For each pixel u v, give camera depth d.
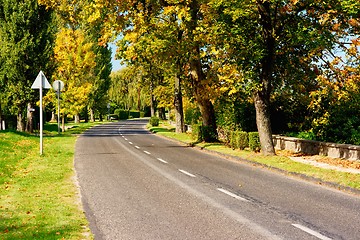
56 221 6.75
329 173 12.12
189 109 44.09
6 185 10.21
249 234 6.20
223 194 9.47
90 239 5.80
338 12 15.87
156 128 48.03
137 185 10.60
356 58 20.38
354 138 18.67
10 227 6.33
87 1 21.55
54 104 39.53
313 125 21.55
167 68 33.38
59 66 37.22
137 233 6.23
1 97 32.50
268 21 16.97
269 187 10.55
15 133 26.38
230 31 16.75
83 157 17.33
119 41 21.09
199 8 20.22
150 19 20.47
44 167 13.57
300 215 7.49
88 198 8.86
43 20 32.56
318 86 21.75
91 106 71.81
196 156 18.38
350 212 7.79
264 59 17.55
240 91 22.66
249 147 20.19
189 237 6.03
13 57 31.45
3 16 32.66
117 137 33.22
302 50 19.28
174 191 9.80
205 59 24.33
